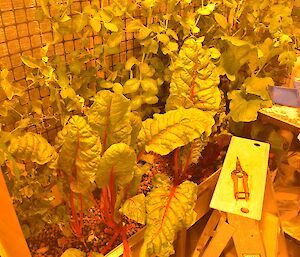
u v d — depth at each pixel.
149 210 1.09
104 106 0.98
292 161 1.86
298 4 1.76
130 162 0.99
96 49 1.25
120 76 1.42
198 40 1.30
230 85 1.64
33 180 1.12
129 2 1.27
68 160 0.99
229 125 1.66
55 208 1.19
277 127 1.69
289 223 1.65
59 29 1.09
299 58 1.75
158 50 1.49
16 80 1.19
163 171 1.50
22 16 1.13
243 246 1.25
